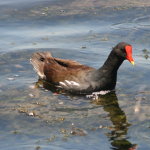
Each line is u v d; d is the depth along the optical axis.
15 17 19.92
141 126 11.73
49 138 11.21
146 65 15.62
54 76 14.70
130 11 20.41
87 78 14.18
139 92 13.91
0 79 14.91
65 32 18.58
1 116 12.52
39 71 15.23
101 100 13.59
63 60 15.11
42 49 17.03
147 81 14.55
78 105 13.25
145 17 19.80
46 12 20.45
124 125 11.84
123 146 10.70
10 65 15.87
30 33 18.56
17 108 13.02
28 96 13.83
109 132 11.45
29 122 12.16
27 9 20.78
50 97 13.80
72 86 14.20
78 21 19.58
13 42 17.75
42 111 12.80
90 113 12.67
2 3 21.42
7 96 13.80
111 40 17.70
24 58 16.38
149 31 18.42
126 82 14.60
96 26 19.09
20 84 14.62
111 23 19.33
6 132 11.63
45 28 19.02
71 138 11.17
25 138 11.27
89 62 15.98
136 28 18.72
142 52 16.61
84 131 11.53
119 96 13.78
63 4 21.45
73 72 14.48
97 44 17.39
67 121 12.16
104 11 20.48
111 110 12.83
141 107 12.91
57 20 19.70
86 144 10.84
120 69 15.52
